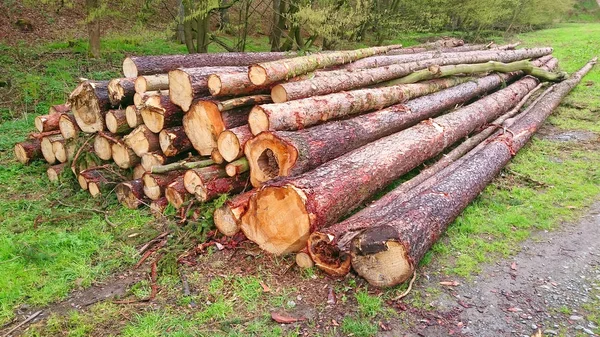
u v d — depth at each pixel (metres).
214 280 3.56
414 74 6.89
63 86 8.75
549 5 22.09
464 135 6.50
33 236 4.21
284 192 3.53
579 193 5.35
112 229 4.38
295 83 4.93
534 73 9.86
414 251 3.34
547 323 3.18
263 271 3.68
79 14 13.53
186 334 2.96
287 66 5.02
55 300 3.36
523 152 6.79
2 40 10.68
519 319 3.21
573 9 32.16
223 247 4.02
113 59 10.65
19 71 9.15
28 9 12.45
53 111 6.09
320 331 3.03
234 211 3.88
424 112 6.35
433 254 4.02
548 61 12.77
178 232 4.23
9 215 4.67
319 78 5.36
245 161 4.36
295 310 3.23
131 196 4.81
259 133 4.04
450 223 4.34
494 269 3.83
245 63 7.18
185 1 9.72
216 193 4.40
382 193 5.14
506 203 5.13
